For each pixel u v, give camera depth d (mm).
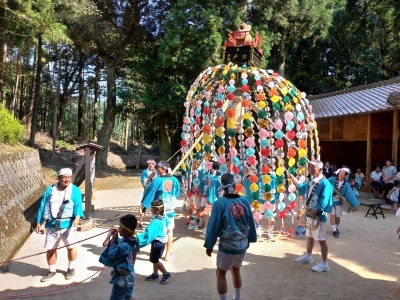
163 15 21625
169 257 6062
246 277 5199
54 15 13812
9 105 28766
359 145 18578
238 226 3898
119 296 3656
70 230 5090
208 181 7344
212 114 8055
